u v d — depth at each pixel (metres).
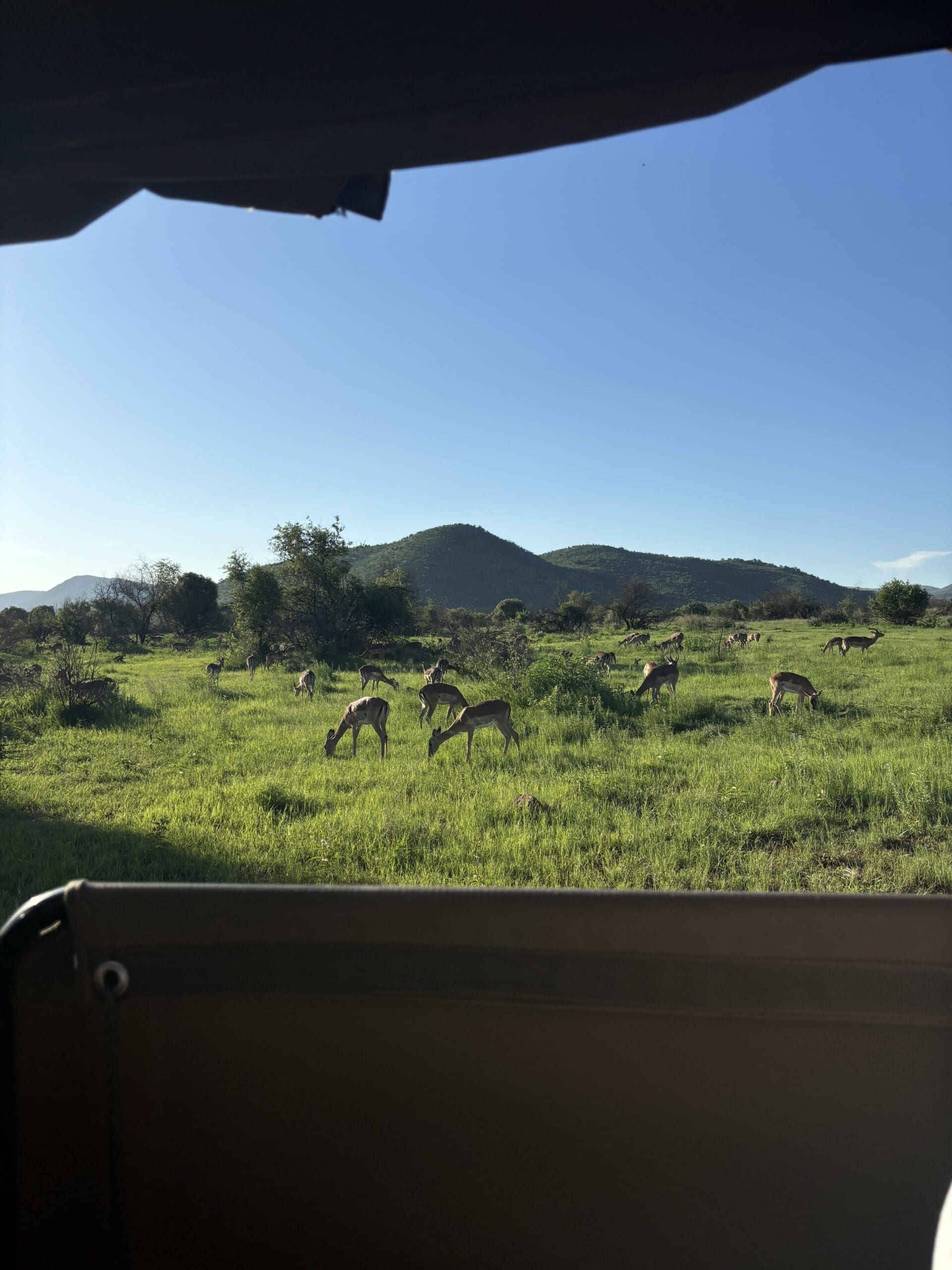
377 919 1.26
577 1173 1.25
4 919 4.75
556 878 5.50
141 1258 1.30
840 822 6.77
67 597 44.19
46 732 12.48
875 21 1.04
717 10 1.04
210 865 5.77
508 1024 1.25
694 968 1.22
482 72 1.12
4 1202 1.18
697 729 11.94
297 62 1.11
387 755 10.73
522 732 11.79
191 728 12.66
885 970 1.19
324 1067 1.28
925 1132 1.19
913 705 12.65
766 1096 1.22
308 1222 1.29
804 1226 1.22
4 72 1.12
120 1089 1.26
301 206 1.33
